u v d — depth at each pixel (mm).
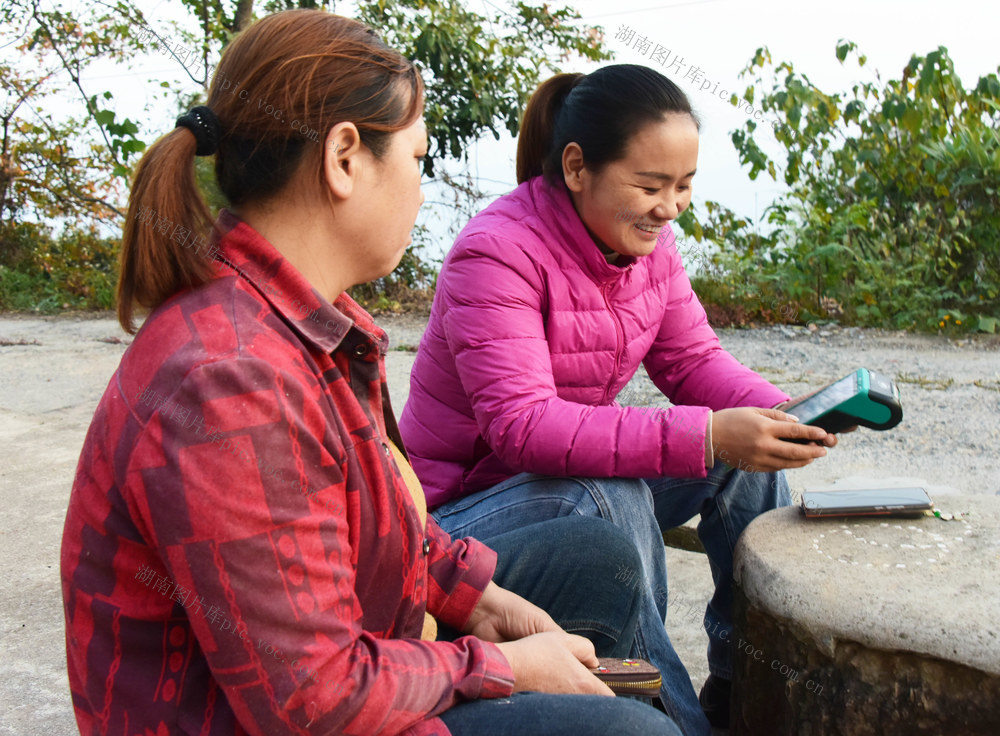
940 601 1367
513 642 1262
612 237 1769
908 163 6508
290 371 1019
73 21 7879
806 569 1479
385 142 1123
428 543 1354
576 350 1844
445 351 1846
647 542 1731
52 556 2785
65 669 2152
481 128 7941
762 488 1914
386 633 1174
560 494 1689
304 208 1109
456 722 1105
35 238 8844
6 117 8367
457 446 1873
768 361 5359
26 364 5715
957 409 4305
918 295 6211
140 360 997
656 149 1679
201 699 1017
